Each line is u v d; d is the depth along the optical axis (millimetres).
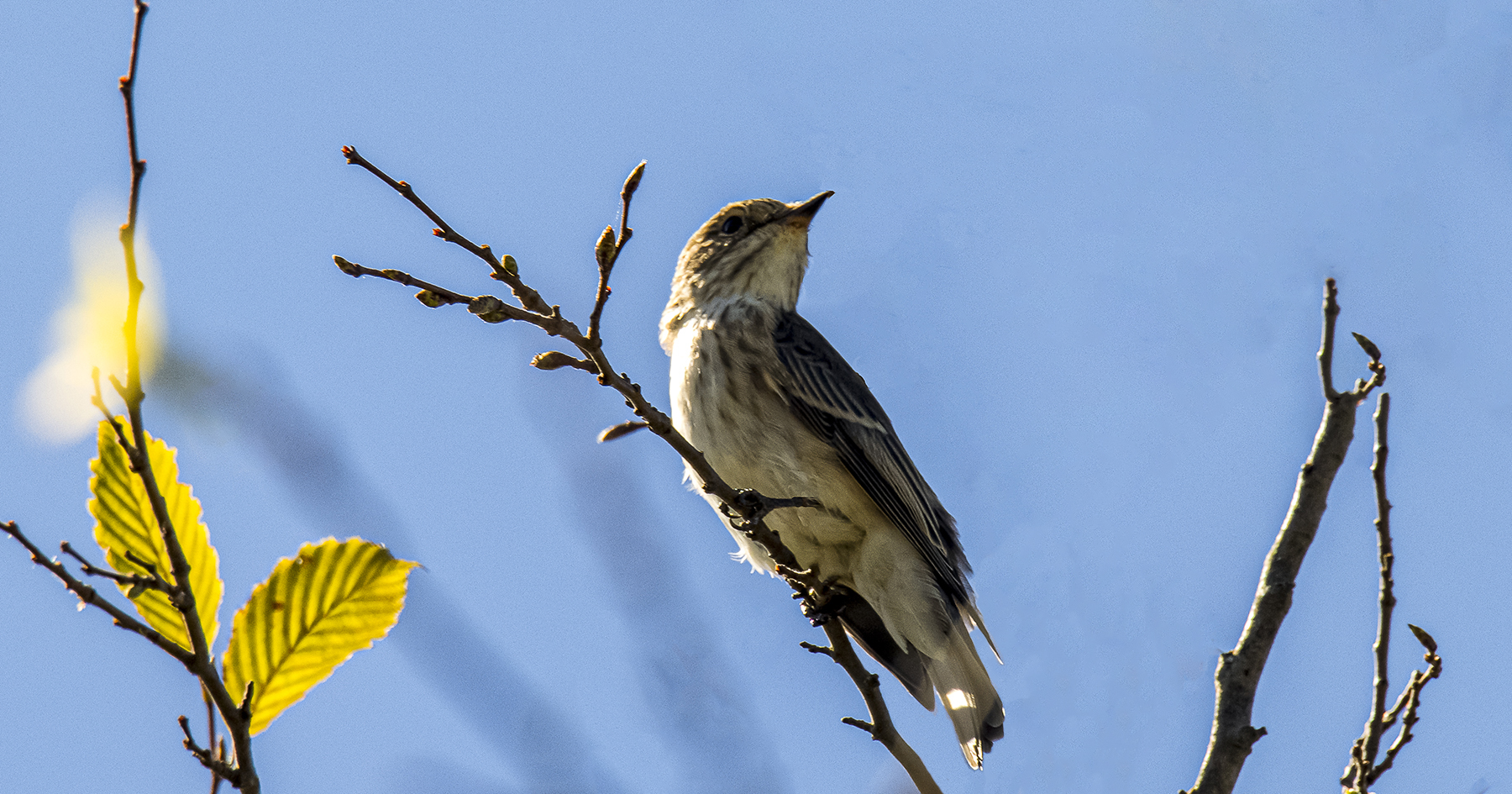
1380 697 9211
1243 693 9492
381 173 7750
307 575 6516
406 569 6570
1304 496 10141
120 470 6246
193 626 5832
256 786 5918
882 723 8914
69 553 5852
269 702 6359
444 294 7746
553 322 8047
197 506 6383
